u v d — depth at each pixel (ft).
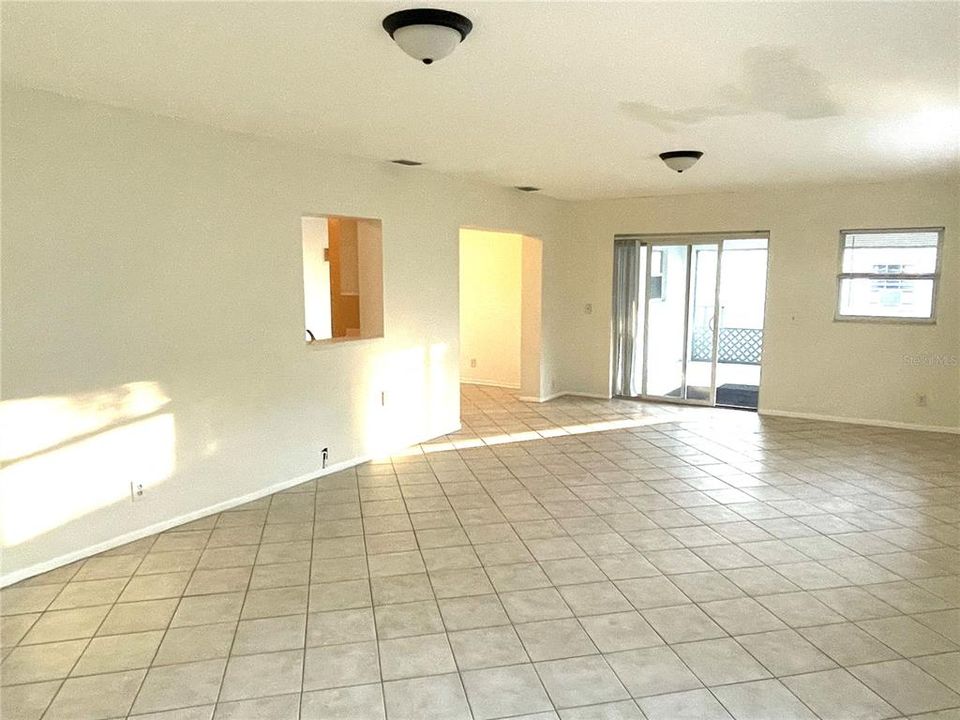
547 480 15.60
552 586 10.36
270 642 8.79
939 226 19.48
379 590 10.22
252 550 11.64
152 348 11.95
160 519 12.39
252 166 13.43
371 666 8.27
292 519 13.08
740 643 8.79
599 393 25.95
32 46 8.21
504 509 13.67
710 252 24.11
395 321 17.62
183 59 8.73
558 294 25.63
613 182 20.16
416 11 7.08
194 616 9.43
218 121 12.25
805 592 10.18
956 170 17.72
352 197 15.79
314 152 14.73
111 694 7.70
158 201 11.82
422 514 13.38
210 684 7.90
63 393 10.70
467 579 10.59
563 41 8.02
